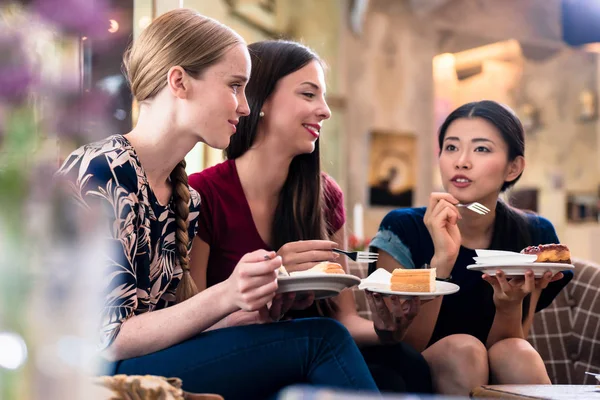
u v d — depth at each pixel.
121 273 1.68
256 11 7.94
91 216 1.00
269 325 1.69
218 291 1.65
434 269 2.05
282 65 2.34
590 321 2.86
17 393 0.95
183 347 1.66
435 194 2.37
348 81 9.66
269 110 2.32
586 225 11.35
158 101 1.87
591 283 2.91
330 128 9.54
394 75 10.12
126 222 1.72
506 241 2.46
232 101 1.89
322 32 9.31
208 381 1.64
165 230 1.95
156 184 1.92
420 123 10.35
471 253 2.42
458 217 2.34
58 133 0.98
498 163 2.41
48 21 0.96
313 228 2.39
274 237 2.37
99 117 1.01
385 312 2.12
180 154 1.91
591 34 7.90
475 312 2.42
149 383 1.36
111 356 1.66
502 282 2.08
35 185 0.96
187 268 1.98
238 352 1.65
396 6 10.14
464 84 10.75
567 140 11.34
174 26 1.89
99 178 1.70
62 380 0.97
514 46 11.00
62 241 0.97
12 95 0.94
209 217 2.32
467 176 2.41
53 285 0.96
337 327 1.71
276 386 1.68
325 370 1.66
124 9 2.50
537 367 2.10
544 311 2.92
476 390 1.85
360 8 9.54
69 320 0.97
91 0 0.98
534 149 11.09
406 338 2.37
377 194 9.86
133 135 1.90
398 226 2.49
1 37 0.93
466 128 2.44
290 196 2.39
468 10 10.66
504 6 10.92
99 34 1.00
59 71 0.98
